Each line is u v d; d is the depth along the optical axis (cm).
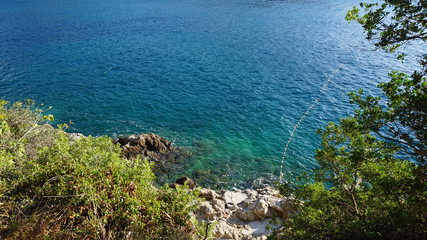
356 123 942
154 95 4406
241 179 2512
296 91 4500
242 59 6184
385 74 4962
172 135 3241
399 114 818
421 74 816
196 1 15825
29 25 9381
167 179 2439
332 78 4944
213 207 1680
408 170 881
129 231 940
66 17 11138
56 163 1084
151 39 7919
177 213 1042
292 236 947
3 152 1080
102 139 1392
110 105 4016
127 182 1097
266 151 2959
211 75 5294
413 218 730
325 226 893
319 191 1002
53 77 5031
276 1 15100
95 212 887
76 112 3756
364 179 980
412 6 791
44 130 1689
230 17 11012
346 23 9425
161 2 15875
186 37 8112
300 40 7531
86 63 5875
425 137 742
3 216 860
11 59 5909
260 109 3931
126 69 5597
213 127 3456
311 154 2905
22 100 4031
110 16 11525
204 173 2558
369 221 835
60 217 872
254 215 1589
